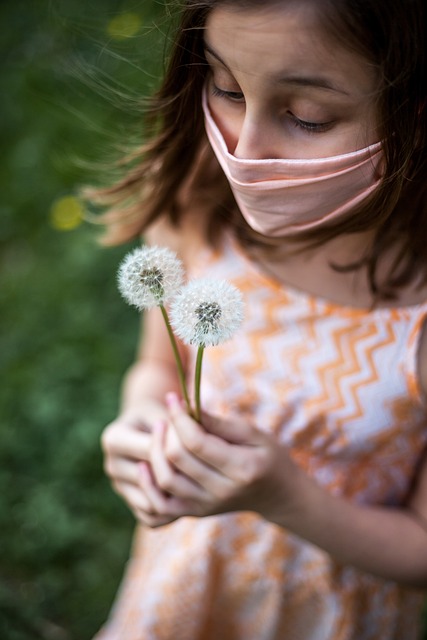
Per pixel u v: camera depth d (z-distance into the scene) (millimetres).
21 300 3318
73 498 2715
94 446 2814
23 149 3803
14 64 4203
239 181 1225
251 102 1127
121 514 2689
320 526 1420
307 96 1095
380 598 1701
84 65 2123
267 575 1682
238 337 1587
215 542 1690
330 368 1529
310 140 1155
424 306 1440
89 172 3416
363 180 1203
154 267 1175
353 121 1126
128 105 1591
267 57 1055
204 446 1333
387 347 1479
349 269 1460
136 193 1701
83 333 3178
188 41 1226
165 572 1737
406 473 1604
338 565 1653
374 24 1028
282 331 1558
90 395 2975
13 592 2467
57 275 3393
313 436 1580
